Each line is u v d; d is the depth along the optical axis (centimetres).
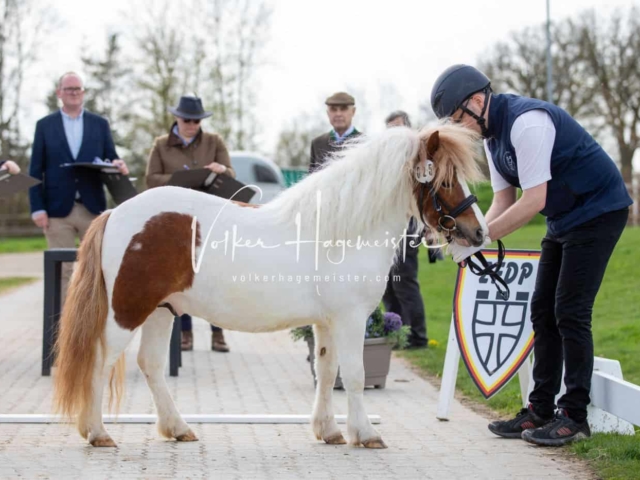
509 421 513
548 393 514
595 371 523
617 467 427
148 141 3116
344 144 489
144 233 452
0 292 1609
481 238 457
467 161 455
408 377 750
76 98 785
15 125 3431
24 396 626
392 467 432
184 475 411
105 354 454
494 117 488
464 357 552
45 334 709
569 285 487
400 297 895
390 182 459
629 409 475
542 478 413
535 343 520
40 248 3184
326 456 456
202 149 839
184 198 465
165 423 487
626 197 491
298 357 864
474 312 556
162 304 471
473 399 639
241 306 460
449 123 468
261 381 718
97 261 452
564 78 3384
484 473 422
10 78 3331
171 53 2962
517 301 555
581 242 482
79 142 789
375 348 677
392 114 774
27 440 482
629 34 3297
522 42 3541
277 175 2425
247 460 444
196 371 764
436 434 517
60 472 412
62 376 448
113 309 450
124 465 427
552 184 484
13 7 3303
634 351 773
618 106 3256
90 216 786
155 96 2966
